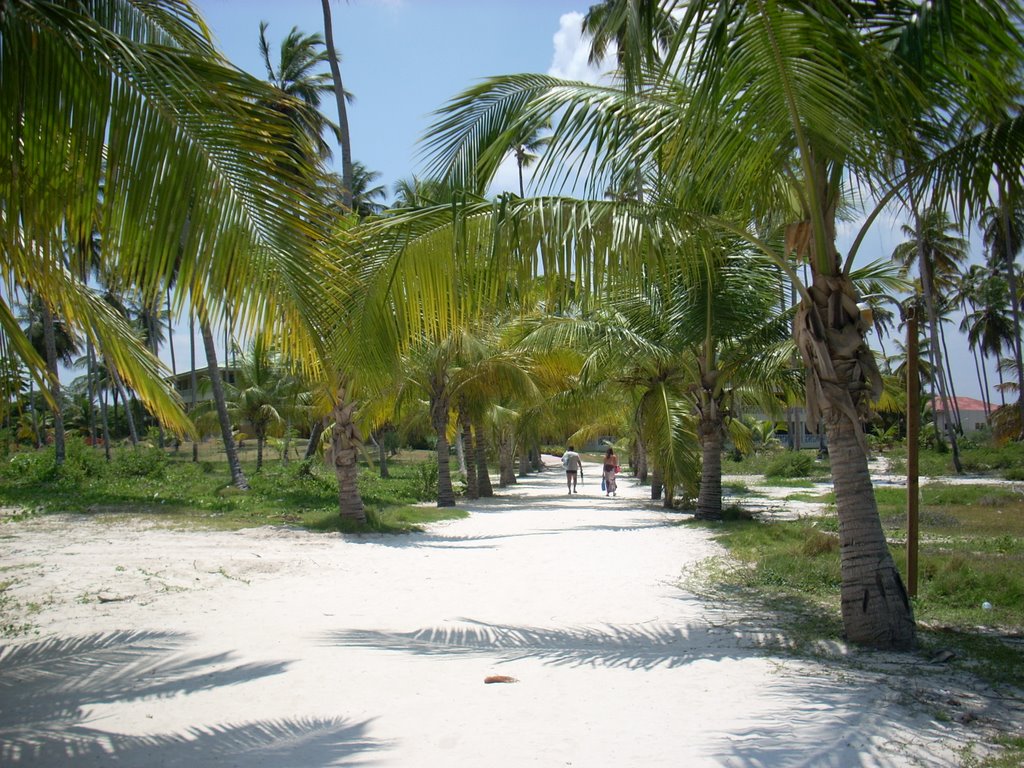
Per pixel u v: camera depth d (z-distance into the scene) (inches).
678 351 642.2
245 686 206.1
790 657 240.4
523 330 832.9
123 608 307.9
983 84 229.1
